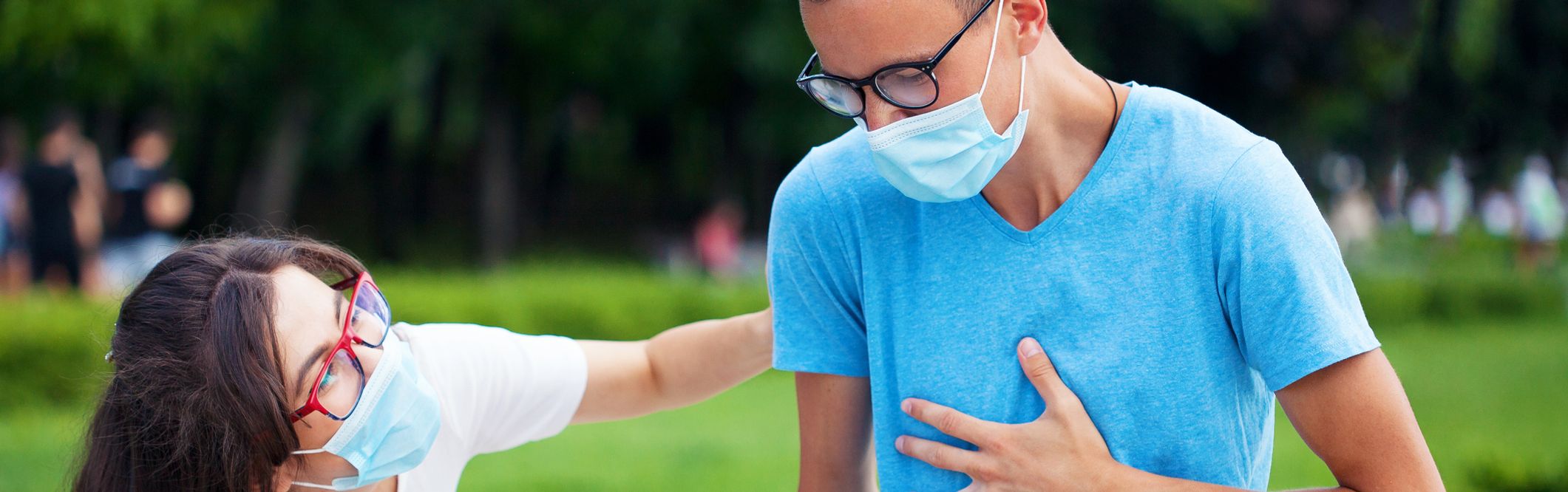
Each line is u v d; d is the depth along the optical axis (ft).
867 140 6.93
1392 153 64.39
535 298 35.50
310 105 61.21
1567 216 61.46
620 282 38.58
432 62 61.67
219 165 65.77
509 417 7.91
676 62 65.10
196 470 6.36
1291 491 6.52
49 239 29.96
